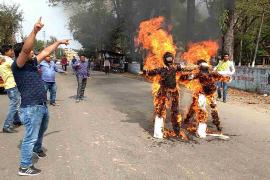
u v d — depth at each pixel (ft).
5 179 17.66
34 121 18.17
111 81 80.02
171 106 26.35
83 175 18.26
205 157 21.66
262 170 19.61
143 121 31.86
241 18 116.37
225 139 26.11
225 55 42.93
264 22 123.65
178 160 20.97
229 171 19.33
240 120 33.42
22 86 18.15
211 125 30.66
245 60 139.85
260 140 26.04
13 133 27.09
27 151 18.15
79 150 22.53
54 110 37.37
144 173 18.70
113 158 21.06
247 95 54.08
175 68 26.30
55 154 21.65
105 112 36.29
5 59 26.91
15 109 27.25
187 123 29.91
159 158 21.27
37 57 18.62
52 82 40.11
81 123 30.66
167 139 25.67
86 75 44.70
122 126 29.68
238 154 22.44
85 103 42.78
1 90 53.36
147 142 24.75
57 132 27.25
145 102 43.75
